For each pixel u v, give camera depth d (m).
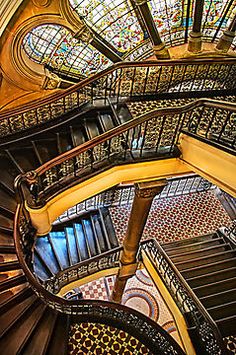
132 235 5.86
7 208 4.57
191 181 8.67
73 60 7.29
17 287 4.43
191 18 7.80
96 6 6.77
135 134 4.84
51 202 4.20
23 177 3.86
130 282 8.49
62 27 6.38
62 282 6.43
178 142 4.55
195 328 5.00
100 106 5.70
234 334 4.82
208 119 4.89
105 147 4.71
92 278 6.96
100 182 4.48
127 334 4.42
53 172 4.44
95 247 7.26
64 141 5.39
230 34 7.18
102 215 8.12
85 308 4.46
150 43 7.84
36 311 4.12
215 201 8.73
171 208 8.57
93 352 4.24
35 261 6.50
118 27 7.29
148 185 4.69
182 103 6.11
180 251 7.12
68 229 7.60
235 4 7.54
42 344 3.87
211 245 7.27
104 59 7.49
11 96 6.44
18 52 5.87
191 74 6.72
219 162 3.64
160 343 4.24
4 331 3.84
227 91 6.54
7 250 4.25
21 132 5.36
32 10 5.54
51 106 5.73
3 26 5.36
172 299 5.62
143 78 6.52
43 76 6.36
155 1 7.22
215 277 5.93
